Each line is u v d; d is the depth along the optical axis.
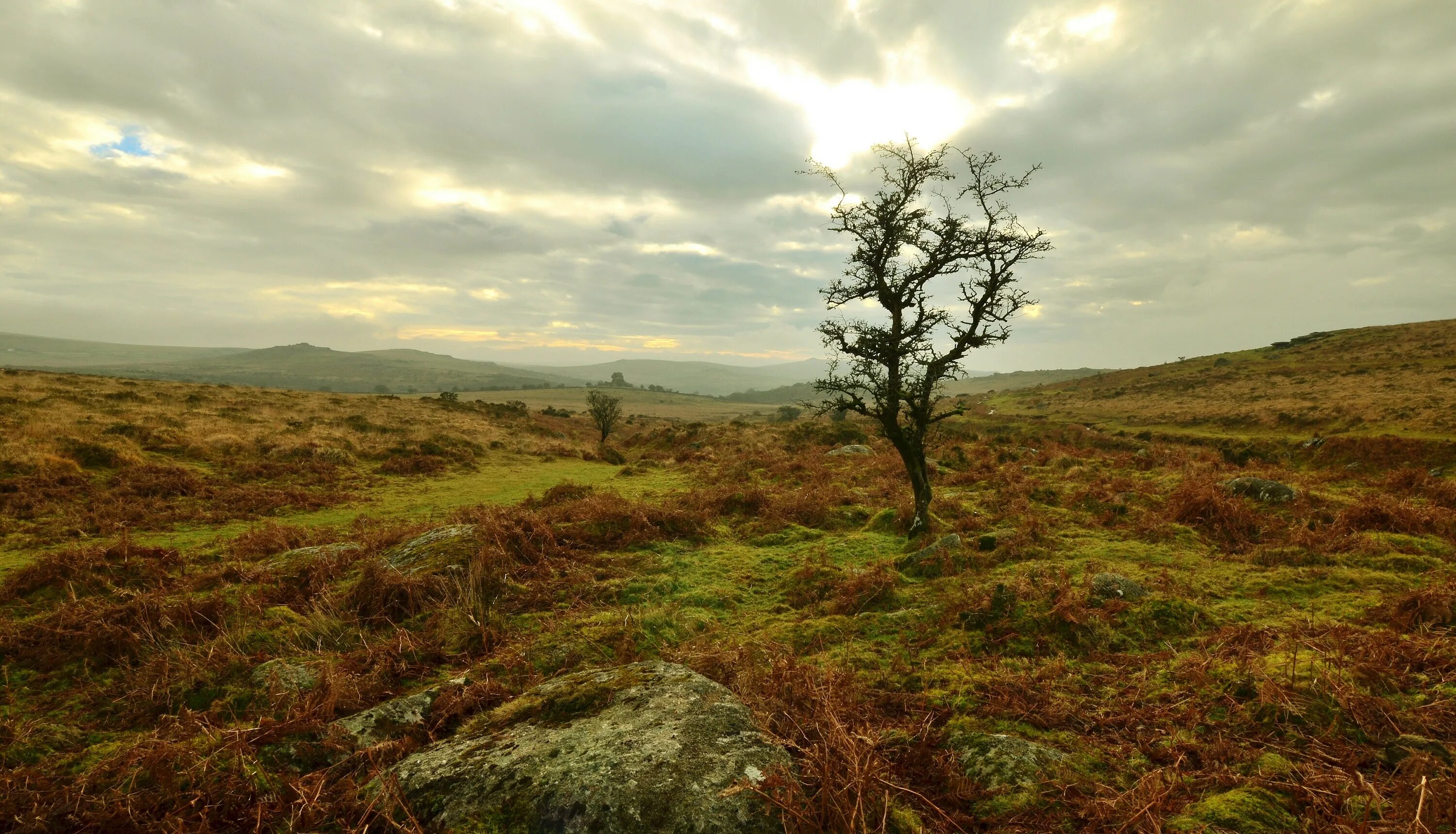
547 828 2.49
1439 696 3.78
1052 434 46.88
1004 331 9.49
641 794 2.60
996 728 3.93
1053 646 5.30
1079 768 3.33
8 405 20.64
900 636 5.90
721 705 3.41
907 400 9.89
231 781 3.39
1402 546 7.69
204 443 20.27
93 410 22.67
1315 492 10.35
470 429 33.50
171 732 4.03
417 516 13.70
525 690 4.64
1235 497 10.09
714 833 2.43
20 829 3.08
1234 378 69.25
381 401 43.62
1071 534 9.57
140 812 3.22
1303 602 6.00
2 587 7.05
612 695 3.59
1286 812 2.78
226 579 7.56
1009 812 3.01
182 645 5.54
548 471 23.36
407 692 5.07
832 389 10.11
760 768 2.85
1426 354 59.12
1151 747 3.56
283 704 4.50
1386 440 23.45
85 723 4.48
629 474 22.02
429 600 6.82
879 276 9.72
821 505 12.57
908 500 12.67
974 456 21.66
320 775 3.41
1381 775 3.04
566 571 8.65
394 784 2.90
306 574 7.67
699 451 29.23
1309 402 45.16
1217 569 7.27
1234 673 4.24
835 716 3.55
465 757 3.08
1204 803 2.86
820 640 5.90
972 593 6.43
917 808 3.09
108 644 5.55
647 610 6.88
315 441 22.39
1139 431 46.84
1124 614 5.75
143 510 12.92
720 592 7.82
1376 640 4.57
